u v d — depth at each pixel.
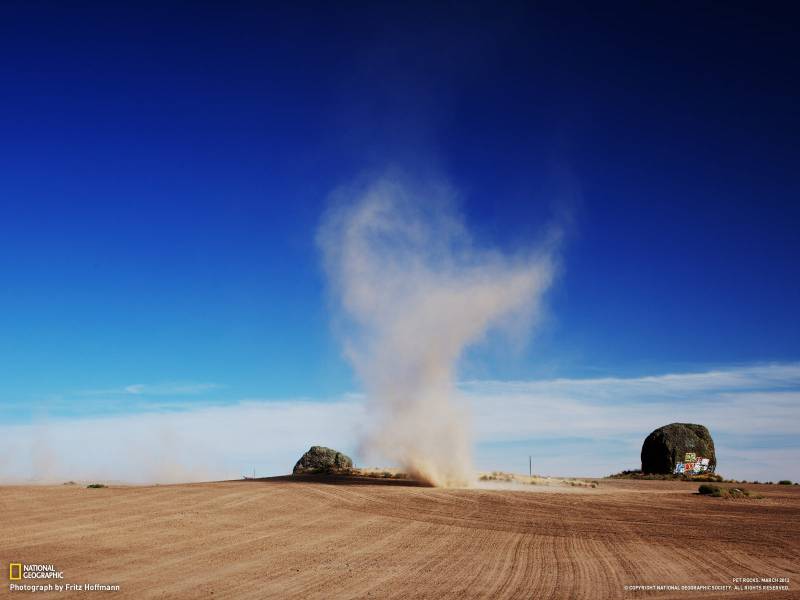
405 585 15.16
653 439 62.75
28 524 21.67
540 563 18.03
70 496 29.09
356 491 35.59
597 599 14.20
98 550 17.97
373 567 17.06
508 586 15.23
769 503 34.91
